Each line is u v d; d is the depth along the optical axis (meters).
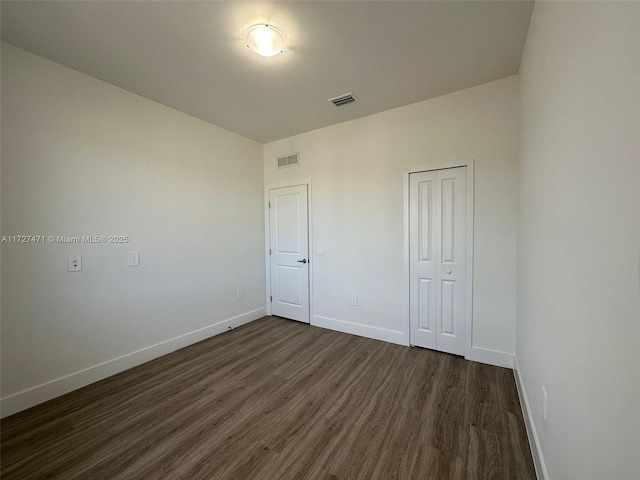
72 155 2.13
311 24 1.68
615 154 0.62
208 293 3.19
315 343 2.98
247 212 3.71
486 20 1.66
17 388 1.87
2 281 1.82
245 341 3.06
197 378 2.29
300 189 3.61
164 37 1.78
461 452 1.49
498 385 2.11
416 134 2.74
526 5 1.54
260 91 2.48
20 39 1.79
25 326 1.91
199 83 2.34
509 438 1.58
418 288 2.80
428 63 2.10
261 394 2.05
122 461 1.46
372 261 3.08
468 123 2.47
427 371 2.34
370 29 1.73
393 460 1.45
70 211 2.12
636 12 0.53
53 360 2.03
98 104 2.28
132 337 2.50
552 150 1.17
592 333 0.76
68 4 1.50
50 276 2.02
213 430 1.68
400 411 1.83
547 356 1.23
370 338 3.11
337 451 1.51
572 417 0.91
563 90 1.01
